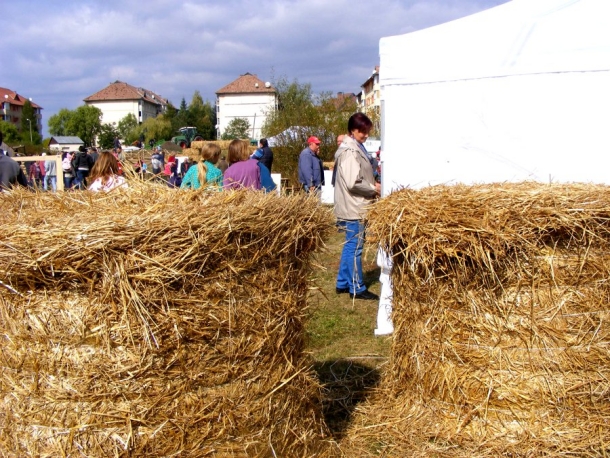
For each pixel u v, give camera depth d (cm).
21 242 226
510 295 308
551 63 492
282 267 275
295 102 2206
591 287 306
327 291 677
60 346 233
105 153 452
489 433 317
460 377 325
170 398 239
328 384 421
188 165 1895
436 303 329
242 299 257
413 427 340
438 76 521
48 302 232
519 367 311
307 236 291
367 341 515
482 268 309
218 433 251
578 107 490
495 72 506
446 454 316
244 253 255
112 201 313
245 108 8688
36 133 9344
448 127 523
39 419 237
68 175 1770
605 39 480
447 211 313
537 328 307
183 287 239
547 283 305
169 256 234
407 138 536
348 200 611
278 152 2161
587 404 309
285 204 277
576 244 302
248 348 259
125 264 229
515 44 499
